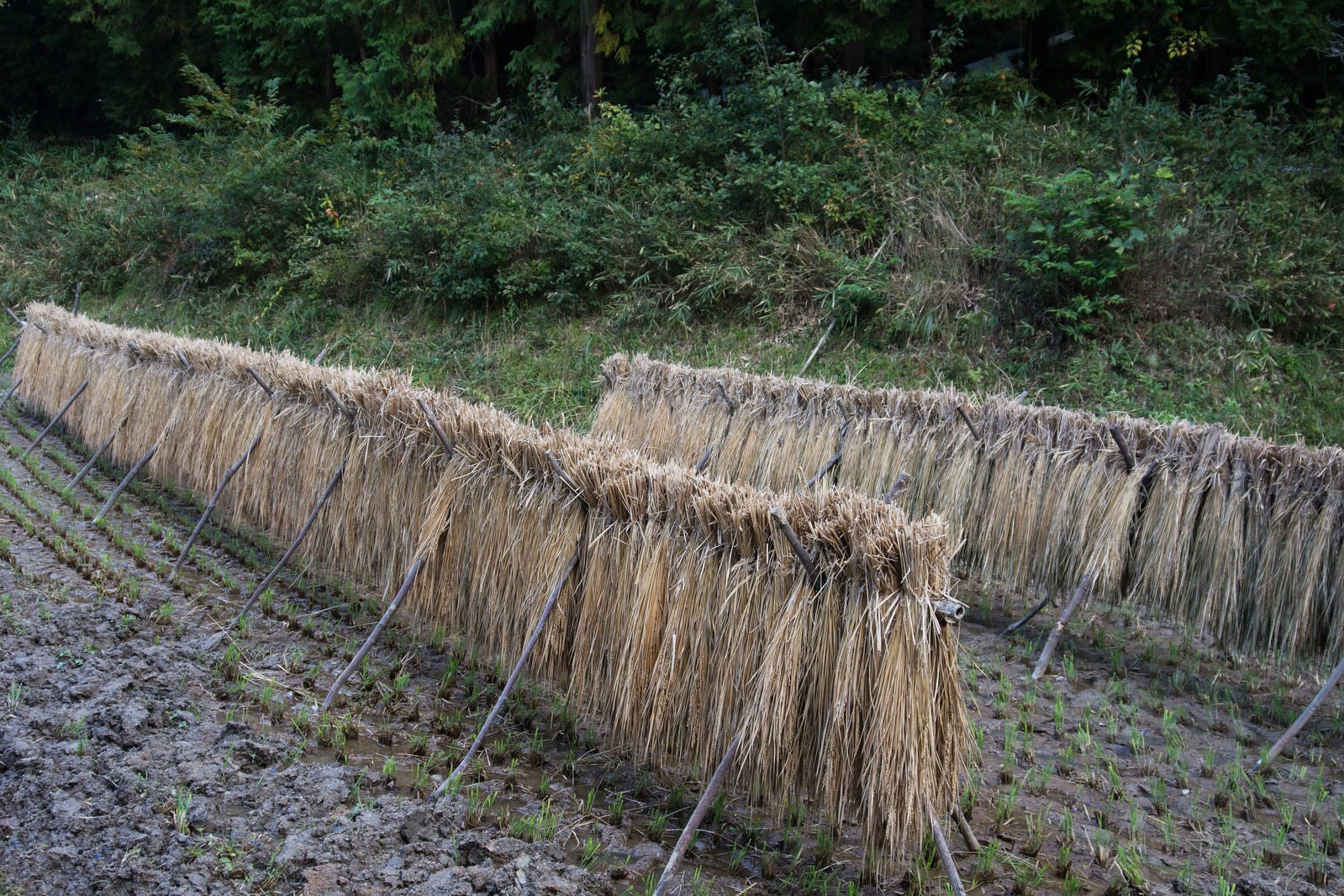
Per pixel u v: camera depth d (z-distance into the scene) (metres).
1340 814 4.09
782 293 10.46
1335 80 11.86
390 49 15.01
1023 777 4.25
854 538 3.33
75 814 3.46
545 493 4.38
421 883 3.20
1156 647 5.95
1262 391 8.88
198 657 4.89
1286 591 5.04
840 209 10.77
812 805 3.63
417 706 4.62
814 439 6.71
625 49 14.44
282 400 6.22
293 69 17.14
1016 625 5.91
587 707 4.34
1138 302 9.52
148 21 18.64
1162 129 10.70
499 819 3.72
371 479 5.37
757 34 11.68
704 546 3.76
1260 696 5.34
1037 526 5.79
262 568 6.45
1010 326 9.81
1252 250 9.53
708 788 3.47
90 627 5.05
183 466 7.18
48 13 19.06
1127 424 5.61
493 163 13.12
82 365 9.14
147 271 14.49
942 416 6.24
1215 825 3.96
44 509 7.45
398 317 12.17
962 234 10.27
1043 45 13.12
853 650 3.32
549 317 11.37
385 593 5.30
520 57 15.23
